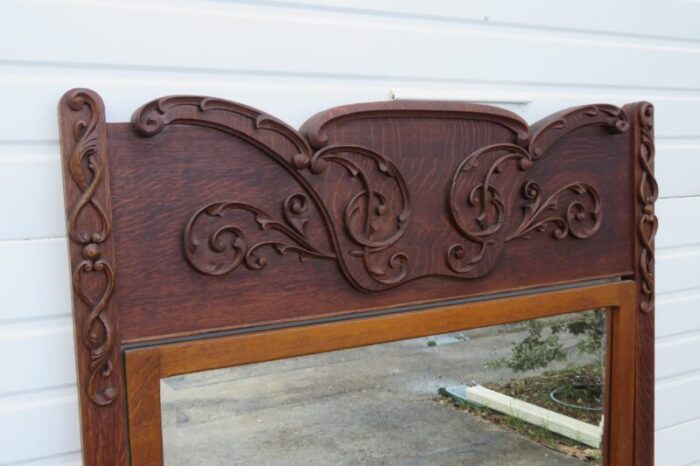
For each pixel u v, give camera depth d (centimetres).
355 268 134
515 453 162
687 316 189
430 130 140
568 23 162
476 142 145
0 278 111
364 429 143
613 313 170
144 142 114
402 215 138
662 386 186
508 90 156
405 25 142
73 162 108
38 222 113
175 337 119
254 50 128
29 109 111
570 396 169
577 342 168
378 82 140
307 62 133
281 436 133
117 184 113
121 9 117
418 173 139
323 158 129
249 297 126
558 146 156
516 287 154
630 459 174
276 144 124
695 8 182
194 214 119
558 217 158
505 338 158
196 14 122
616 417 171
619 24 170
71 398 117
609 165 164
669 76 180
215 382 125
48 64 112
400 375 146
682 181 184
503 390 160
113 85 117
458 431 154
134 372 115
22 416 114
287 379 133
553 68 162
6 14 109
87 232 109
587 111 158
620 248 168
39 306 114
